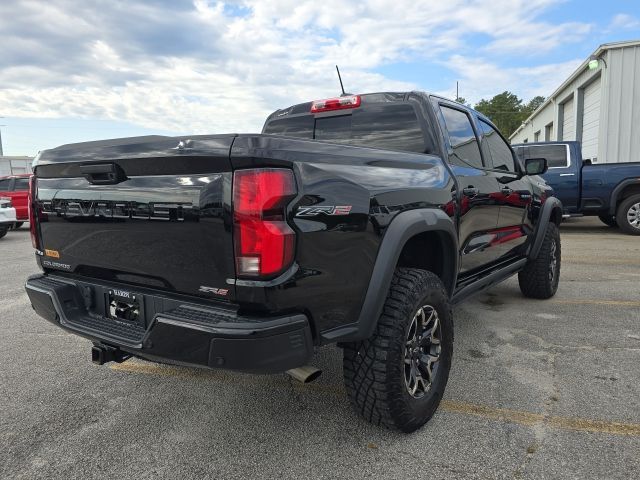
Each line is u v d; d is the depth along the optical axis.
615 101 13.52
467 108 3.90
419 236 2.92
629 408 2.81
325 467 2.32
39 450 2.50
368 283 2.31
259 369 1.94
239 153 1.90
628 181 9.80
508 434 2.57
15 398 3.10
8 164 27.09
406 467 2.31
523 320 4.53
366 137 3.45
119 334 2.33
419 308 2.52
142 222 2.23
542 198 4.98
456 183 3.17
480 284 3.69
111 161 2.27
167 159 2.07
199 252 2.06
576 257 7.77
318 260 2.06
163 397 3.09
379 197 2.37
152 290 2.33
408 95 3.35
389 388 2.38
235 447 2.50
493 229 3.88
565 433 2.57
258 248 1.90
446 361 2.81
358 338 2.29
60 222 2.66
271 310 1.96
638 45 13.01
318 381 3.29
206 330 1.94
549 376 3.27
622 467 2.27
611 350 3.72
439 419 2.75
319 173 2.09
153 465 2.36
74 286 2.67
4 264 8.22
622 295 5.39
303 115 3.78
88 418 2.83
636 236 10.02
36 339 4.25
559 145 10.34
